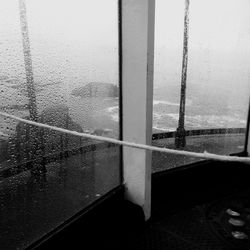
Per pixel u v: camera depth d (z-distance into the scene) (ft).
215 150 8.94
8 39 4.07
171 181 7.75
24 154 4.61
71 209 5.38
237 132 9.30
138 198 6.42
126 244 5.68
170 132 7.80
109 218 5.95
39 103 4.74
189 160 8.36
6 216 4.37
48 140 5.03
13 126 4.36
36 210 4.87
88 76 5.71
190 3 7.34
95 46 5.70
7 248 4.13
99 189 6.18
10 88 4.22
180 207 7.26
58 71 5.02
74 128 5.58
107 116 6.22
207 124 8.56
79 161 5.73
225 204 7.45
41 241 4.40
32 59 4.49
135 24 5.65
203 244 5.83
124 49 5.92
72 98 5.44
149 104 5.90
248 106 9.25
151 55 5.71
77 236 5.12
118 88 6.16
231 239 6.02
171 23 7.13
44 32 4.60
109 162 6.36
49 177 5.12
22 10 4.20
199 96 8.18
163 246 5.78
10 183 4.42
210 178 8.66
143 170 6.21
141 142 6.06
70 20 5.07
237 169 9.16
